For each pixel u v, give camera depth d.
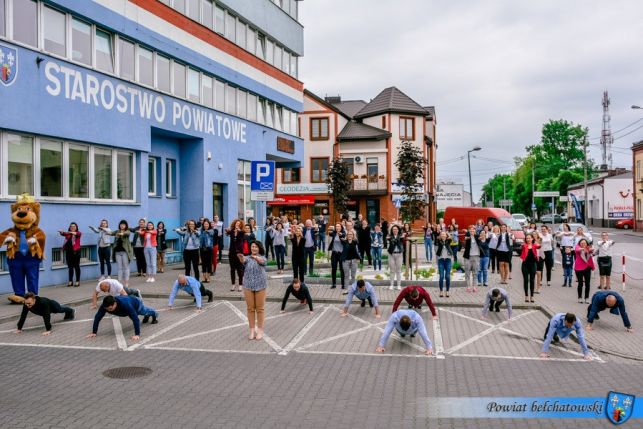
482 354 9.56
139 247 17.58
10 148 14.41
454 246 22.28
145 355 9.19
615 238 45.28
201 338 10.48
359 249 20.06
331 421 6.26
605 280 16.38
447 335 11.05
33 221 13.02
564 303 14.52
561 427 6.20
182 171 23.33
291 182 50.16
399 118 49.16
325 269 20.94
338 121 49.59
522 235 30.47
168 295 14.80
